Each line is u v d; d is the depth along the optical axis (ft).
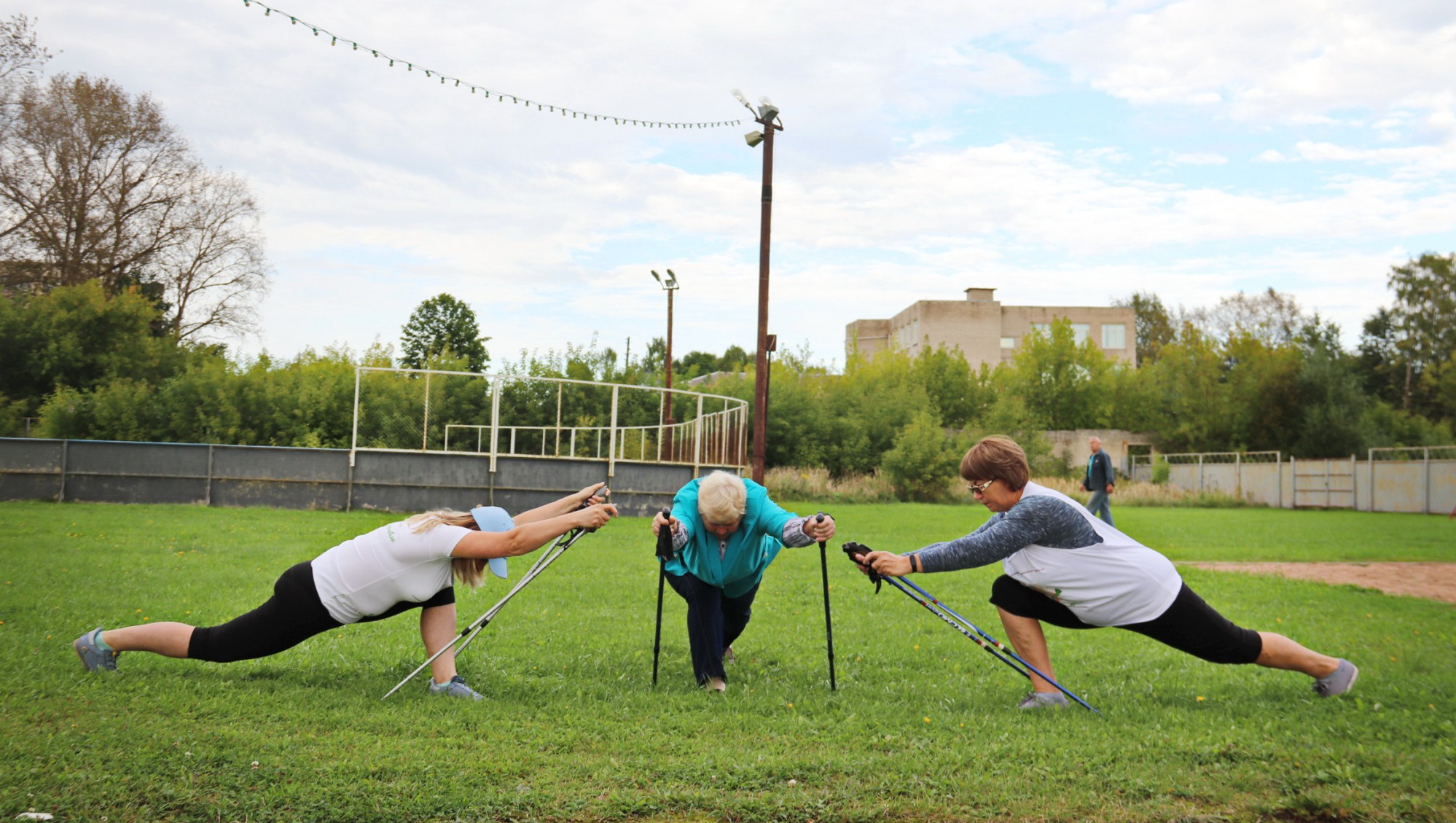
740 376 112.57
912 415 113.39
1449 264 165.68
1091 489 56.34
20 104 101.40
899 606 26.32
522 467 55.98
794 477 93.50
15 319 89.61
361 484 55.26
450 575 15.24
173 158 110.11
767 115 63.31
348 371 83.25
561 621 22.54
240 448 55.26
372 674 16.57
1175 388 143.33
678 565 16.87
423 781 11.22
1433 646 21.48
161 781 10.94
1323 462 105.70
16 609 20.89
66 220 105.81
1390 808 11.03
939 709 15.14
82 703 13.75
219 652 15.10
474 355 177.68
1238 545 51.31
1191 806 11.10
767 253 63.93
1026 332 205.67
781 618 24.09
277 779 11.12
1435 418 162.81
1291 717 14.70
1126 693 16.42
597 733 13.28
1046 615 15.69
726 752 12.51
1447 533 61.67
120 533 37.63
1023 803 11.03
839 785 11.45
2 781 10.66
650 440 91.09
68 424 76.84
